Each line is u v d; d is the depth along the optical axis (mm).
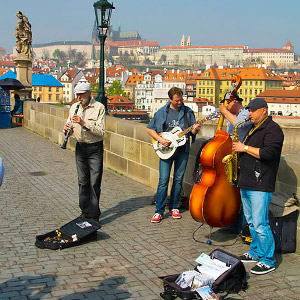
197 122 6535
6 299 4316
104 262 5285
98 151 6586
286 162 5719
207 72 154625
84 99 6398
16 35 21094
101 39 12320
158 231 6418
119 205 7809
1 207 7512
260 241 5027
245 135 5445
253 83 149250
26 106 19516
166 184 6852
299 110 115562
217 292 4516
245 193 5230
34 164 11438
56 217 7059
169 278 4613
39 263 5219
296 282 4766
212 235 6262
